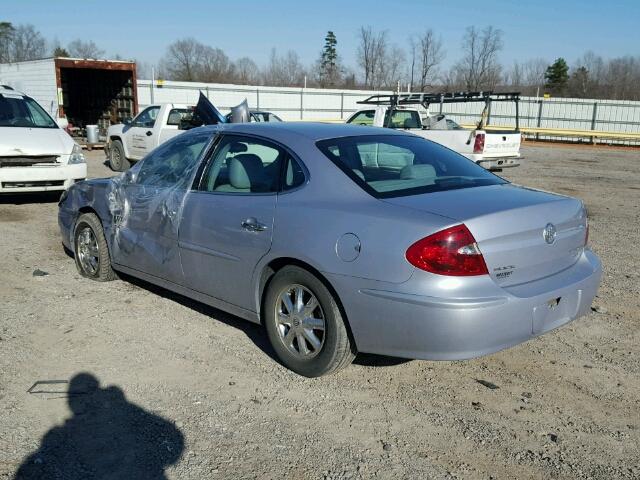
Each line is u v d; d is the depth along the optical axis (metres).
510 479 3.07
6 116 10.10
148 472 3.06
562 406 3.79
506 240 3.54
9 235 7.86
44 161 9.48
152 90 32.22
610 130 33.28
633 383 4.11
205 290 4.67
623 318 5.30
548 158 22.38
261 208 4.16
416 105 18.38
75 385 3.92
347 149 4.21
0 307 5.23
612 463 3.22
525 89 52.06
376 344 3.62
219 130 4.81
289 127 4.54
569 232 3.98
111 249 5.62
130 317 5.07
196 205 4.62
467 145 14.01
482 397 3.88
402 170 4.21
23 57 61.12
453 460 3.22
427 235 3.40
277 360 4.32
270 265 4.17
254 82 61.38
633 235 8.81
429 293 3.37
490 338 3.43
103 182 5.75
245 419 3.56
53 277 6.08
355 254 3.60
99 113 22.88
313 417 3.60
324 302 3.82
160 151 5.29
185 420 3.54
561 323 3.81
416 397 3.86
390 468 3.13
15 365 4.16
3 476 2.99
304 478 3.04
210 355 4.39
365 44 56.62
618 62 56.81
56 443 3.28
